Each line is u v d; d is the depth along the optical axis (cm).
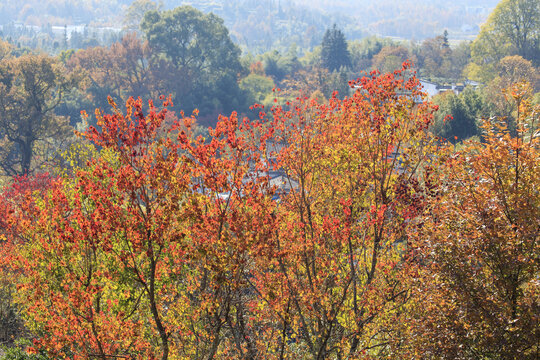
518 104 1573
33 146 8531
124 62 13062
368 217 1759
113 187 1620
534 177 1491
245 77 15050
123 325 1489
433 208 1658
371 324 1852
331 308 1700
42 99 8800
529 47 14788
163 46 14238
